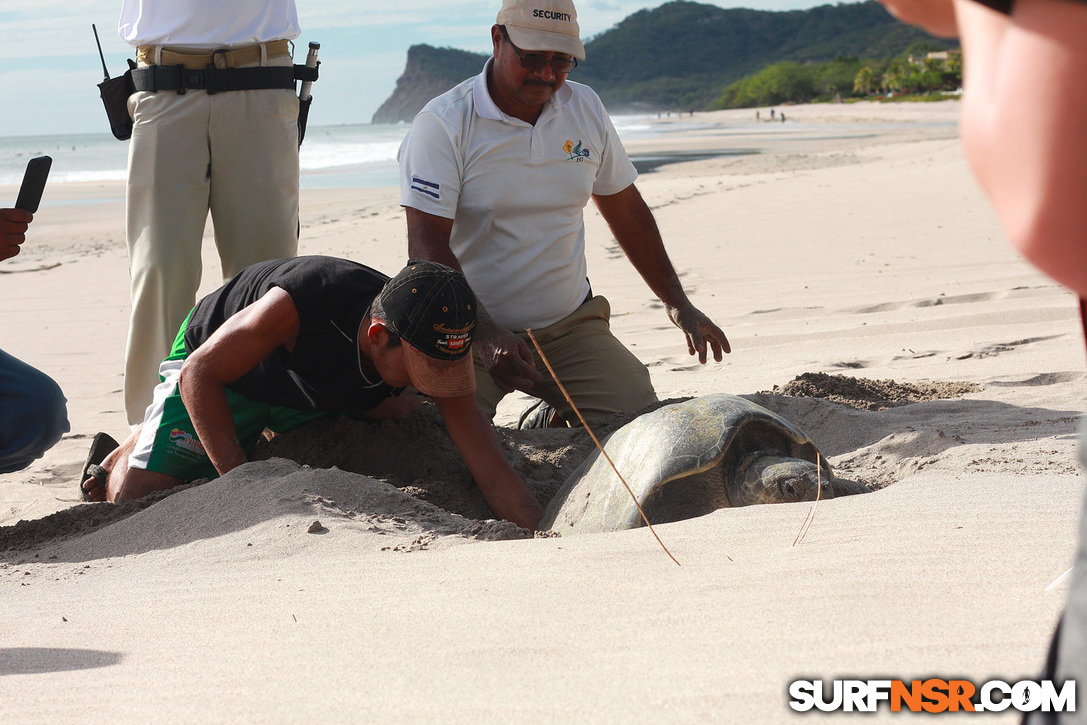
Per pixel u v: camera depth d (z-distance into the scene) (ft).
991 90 1.73
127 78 12.44
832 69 433.07
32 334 21.12
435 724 3.80
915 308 17.95
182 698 4.28
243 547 7.01
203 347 8.96
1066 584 4.71
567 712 3.79
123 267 30.71
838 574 5.24
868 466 9.19
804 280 21.61
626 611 4.96
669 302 12.21
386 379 8.78
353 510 7.72
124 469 9.93
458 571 6.00
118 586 6.52
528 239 11.45
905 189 38.50
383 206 48.85
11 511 10.23
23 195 8.39
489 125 11.16
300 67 13.20
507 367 9.48
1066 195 1.65
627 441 8.46
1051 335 14.93
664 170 67.92
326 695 4.18
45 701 4.39
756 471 7.55
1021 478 7.44
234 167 12.67
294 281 8.86
